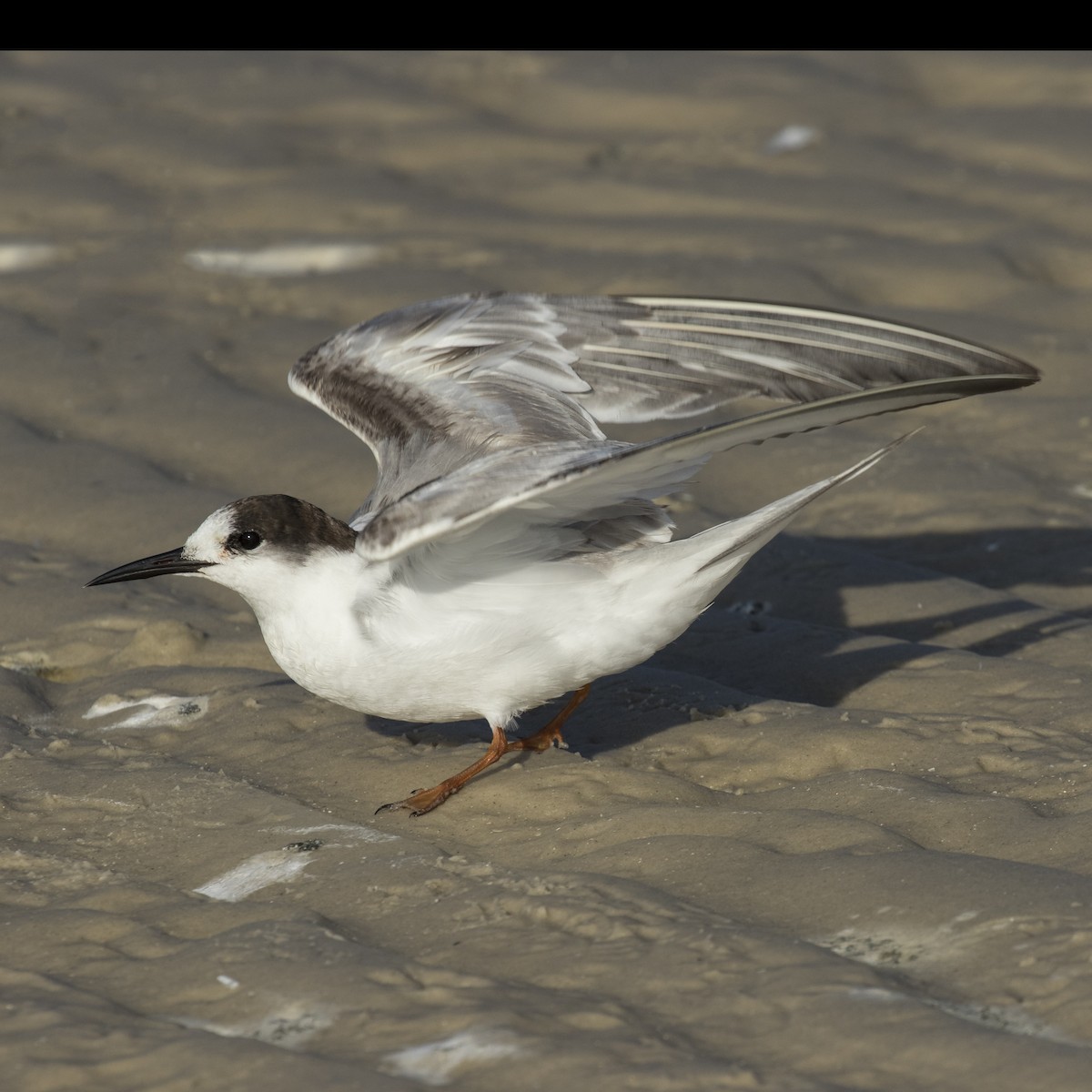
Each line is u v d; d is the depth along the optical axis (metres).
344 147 22.06
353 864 8.73
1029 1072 6.46
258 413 15.36
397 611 9.38
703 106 23.06
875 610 12.20
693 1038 6.88
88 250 19.03
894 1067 6.58
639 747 10.23
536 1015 7.04
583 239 19.38
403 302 17.62
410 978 7.41
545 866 8.70
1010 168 21.09
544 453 8.61
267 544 9.55
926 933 7.60
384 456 10.45
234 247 19.11
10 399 15.70
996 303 17.62
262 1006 7.27
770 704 10.52
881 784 9.20
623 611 9.30
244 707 10.89
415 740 10.48
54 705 11.26
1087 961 7.16
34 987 7.48
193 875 8.80
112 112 22.78
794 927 7.80
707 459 8.75
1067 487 14.07
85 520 13.61
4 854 9.02
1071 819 8.60
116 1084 6.71
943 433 15.10
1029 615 11.91
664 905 7.95
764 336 10.84
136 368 16.25
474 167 21.55
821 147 21.81
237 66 24.45
